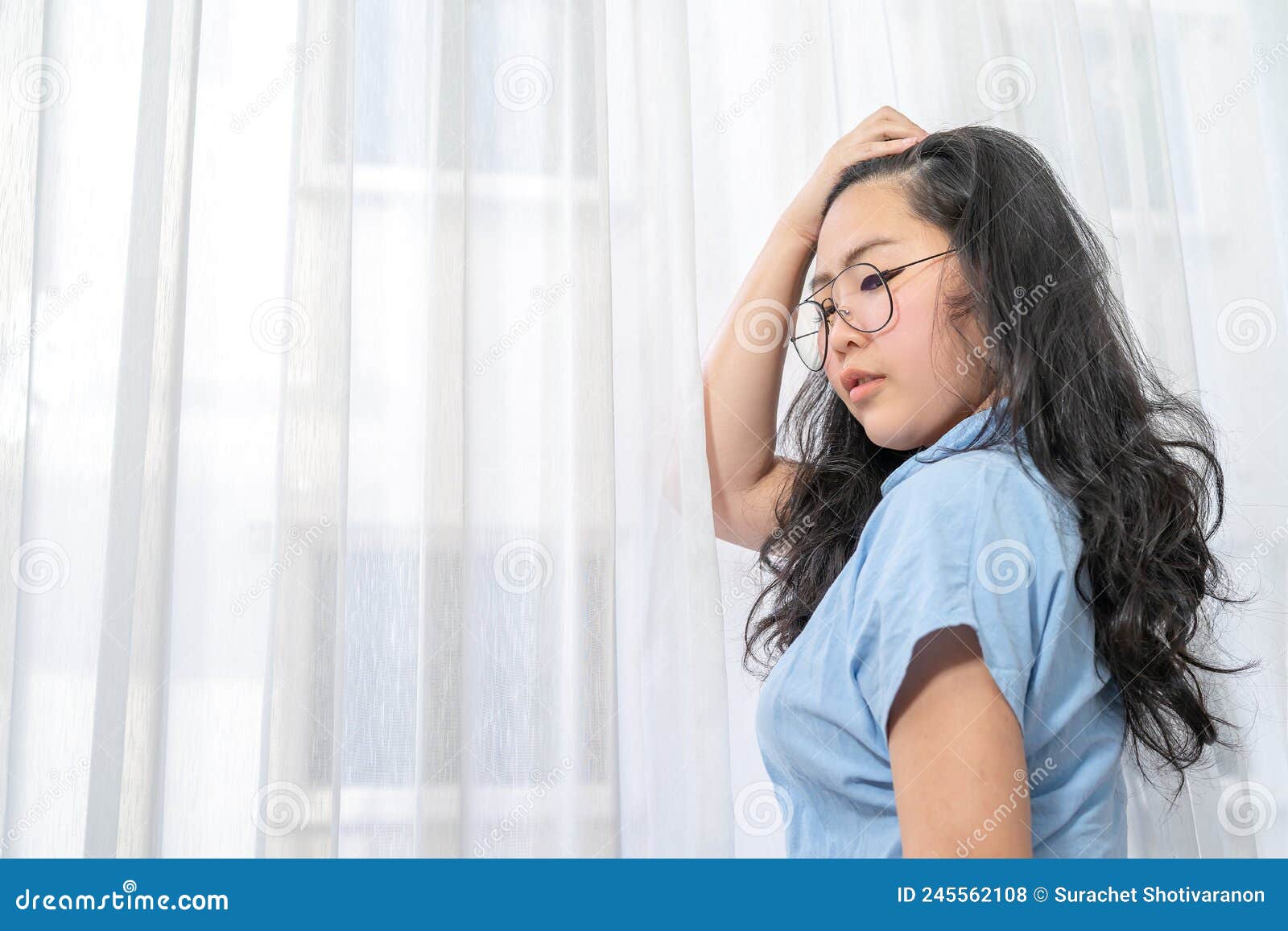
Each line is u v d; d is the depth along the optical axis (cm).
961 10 106
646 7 102
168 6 92
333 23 94
